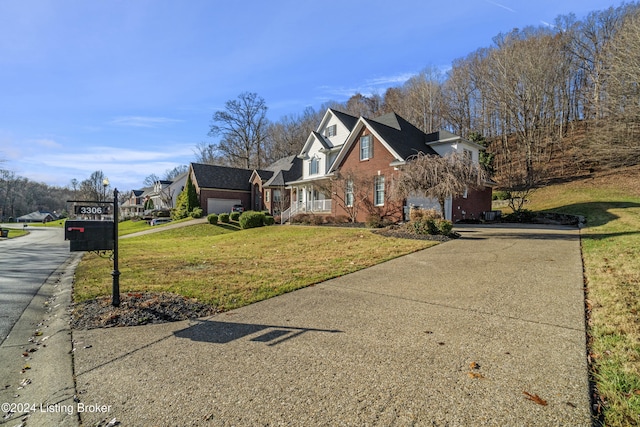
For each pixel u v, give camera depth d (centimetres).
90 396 292
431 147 2200
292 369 325
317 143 2730
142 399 284
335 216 2208
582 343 356
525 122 3641
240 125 5250
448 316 454
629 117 2638
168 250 1400
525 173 3603
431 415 246
